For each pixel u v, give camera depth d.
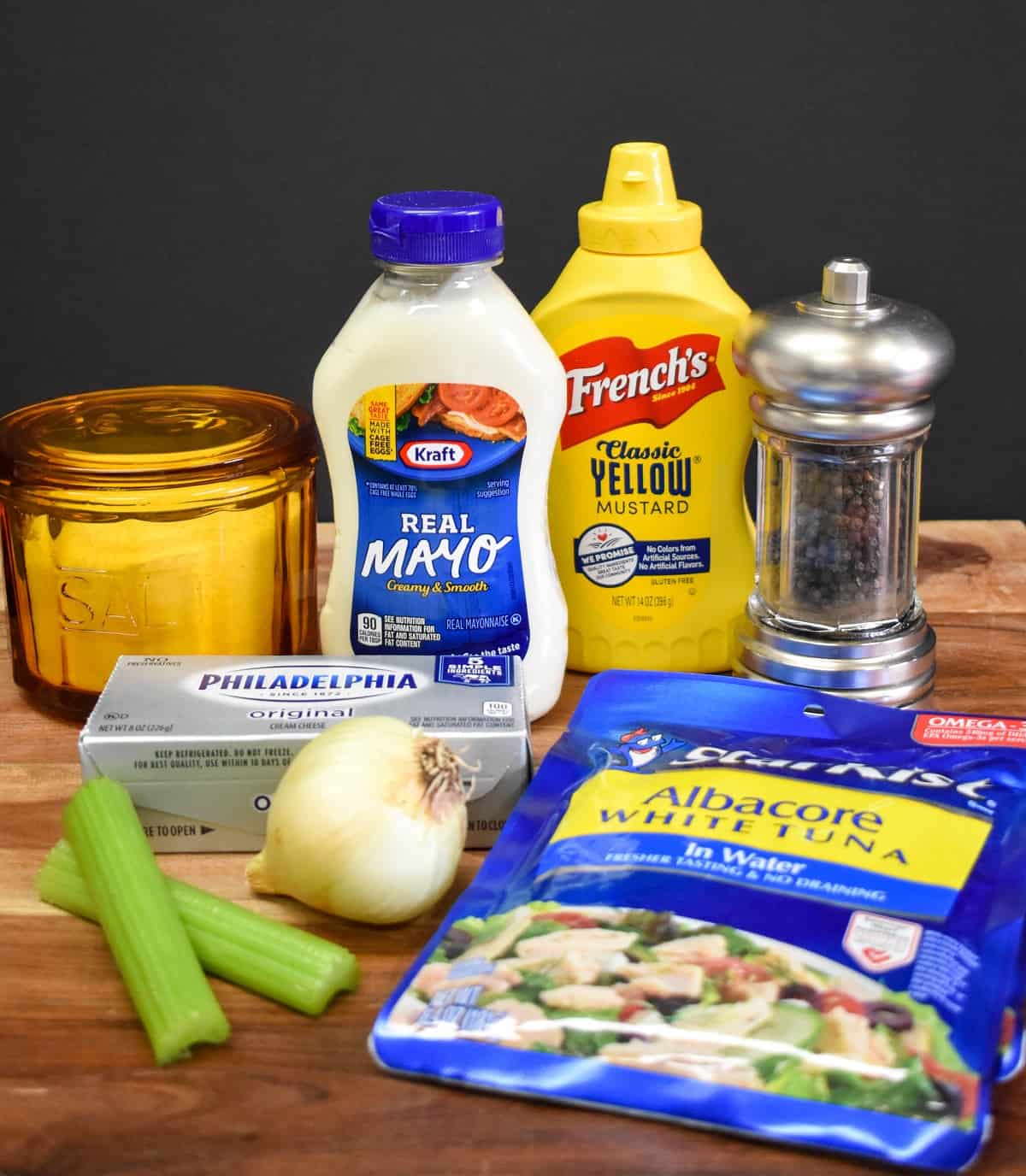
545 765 0.68
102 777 0.66
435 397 0.74
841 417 0.72
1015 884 0.59
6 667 0.87
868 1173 0.50
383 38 1.14
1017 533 1.03
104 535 0.76
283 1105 0.53
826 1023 0.53
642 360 0.79
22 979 0.60
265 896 0.66
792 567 0.78
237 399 0.87
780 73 1.15
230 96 1.16
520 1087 0.52
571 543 0.83
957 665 0.85
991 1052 0.51
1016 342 1.24
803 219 1.19
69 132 1.17
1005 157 1.17
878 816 0.63
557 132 1.17
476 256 0.72
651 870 0.60
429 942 0.58
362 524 0.77
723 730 0.70
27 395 1.26
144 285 1.22
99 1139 0.52
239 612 0.79
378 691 0.70
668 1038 0.53
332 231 1.21
